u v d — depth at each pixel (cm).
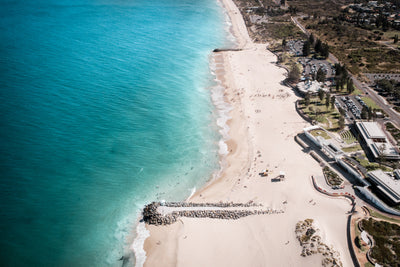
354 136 10525
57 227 7544
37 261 6756
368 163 9200
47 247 7069
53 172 8962
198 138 11075
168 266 6731
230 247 7031
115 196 8531
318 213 7794
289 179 8981
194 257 6856
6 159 9112
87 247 7181
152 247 7175
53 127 10669
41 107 11606
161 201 8131
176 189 8875
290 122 11769
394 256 6500
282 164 9612
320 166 9425
